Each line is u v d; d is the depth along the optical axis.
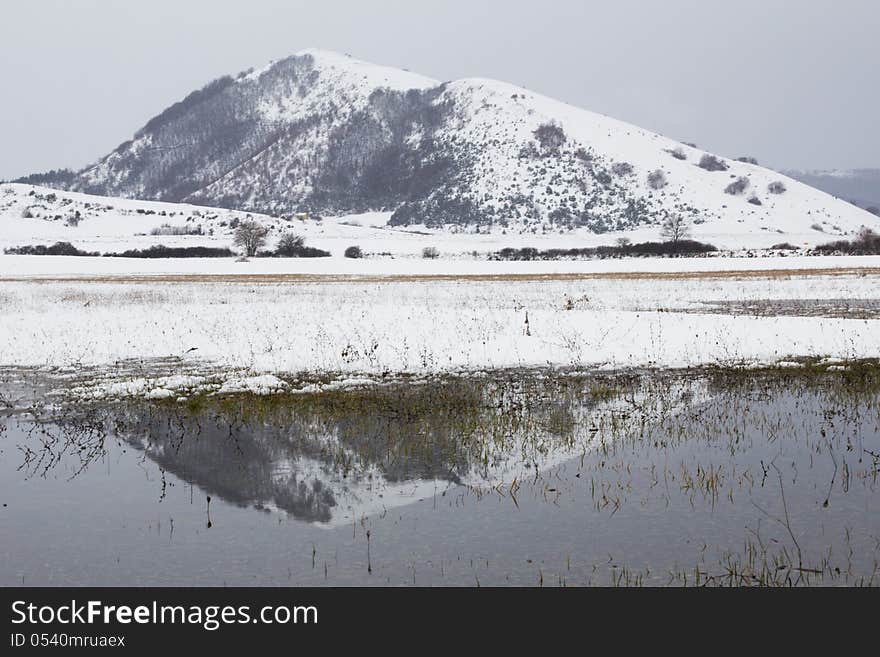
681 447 11.27
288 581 7.09
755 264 65.19
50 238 126.94
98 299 35.47
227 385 16.17
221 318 26.52
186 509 8.88
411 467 10.41
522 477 9.94
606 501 8.94
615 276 54.00
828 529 8.00
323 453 11.07
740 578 6.96
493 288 43.66
